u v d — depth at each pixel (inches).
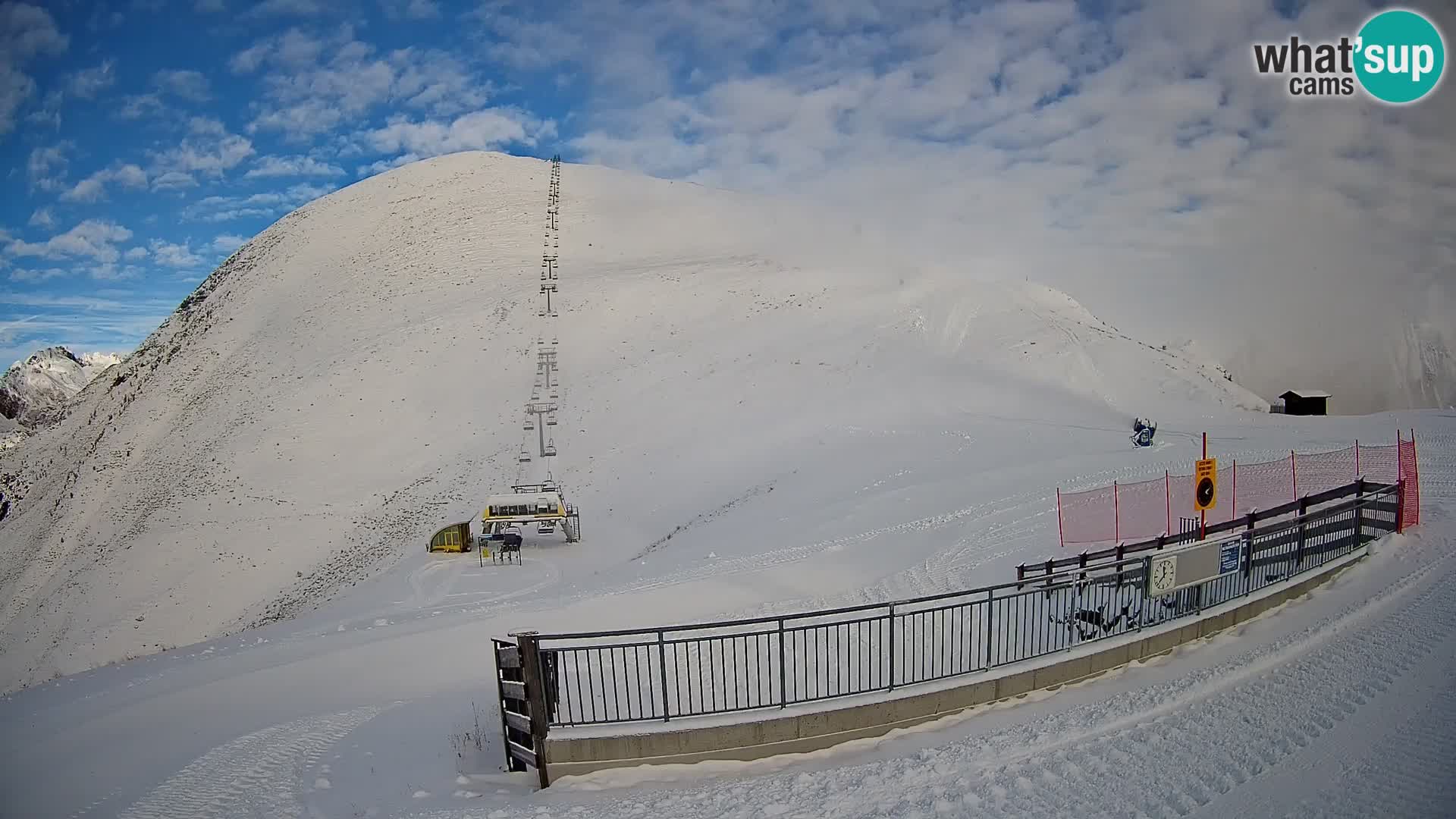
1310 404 2148.1
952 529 1045.8
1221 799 274.4
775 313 2910.9
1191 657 448.8
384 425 2559.1
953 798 297.4
